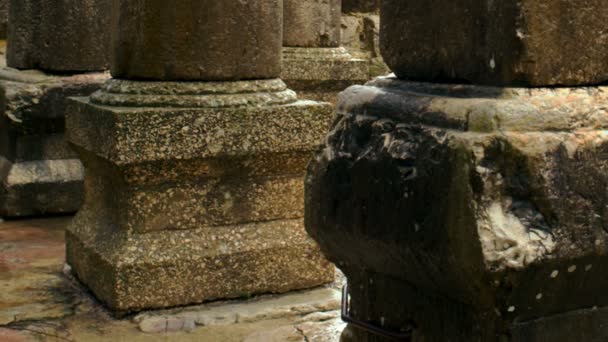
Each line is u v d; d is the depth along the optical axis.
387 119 2.52
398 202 2.41
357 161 2.58
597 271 2.35
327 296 4.30
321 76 7.96
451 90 2.44
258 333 3.89
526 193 2.22
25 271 4.73
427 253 2.33
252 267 4.21
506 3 2.28
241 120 4.09
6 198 5.81
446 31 2.49
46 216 5.95
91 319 4.04
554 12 2.28
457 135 2.24
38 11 5.80
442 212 2.26
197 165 4.07
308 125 4.23
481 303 2.27
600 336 2.44
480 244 2.16
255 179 4.23
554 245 2.22
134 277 4.01
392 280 2.68
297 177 4.32
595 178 2.28
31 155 5.89
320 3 8.00
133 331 3.90
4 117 5.81
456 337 2.44
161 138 3.95
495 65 2.32
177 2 4.05
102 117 4.01
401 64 2.68
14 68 6.07
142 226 4.06
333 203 2.68
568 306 2.37
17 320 4.01
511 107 2.23
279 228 4.30
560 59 2.31
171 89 4.07
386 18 2.73
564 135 2.26
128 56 4.18
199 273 4.12
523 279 2.23
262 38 4.24
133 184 4.01
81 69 5.86
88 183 4.54
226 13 4.12
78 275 4.51
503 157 2.20
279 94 4.23
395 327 2.68
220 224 4.20
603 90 2.36
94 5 5.85
